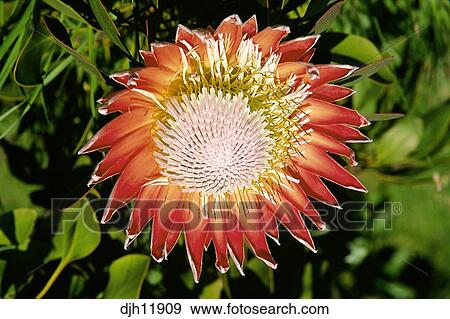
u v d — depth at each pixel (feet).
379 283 2.37
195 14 1.89
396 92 2.29
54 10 1.96
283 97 1.54
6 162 2.11
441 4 2.28
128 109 1.48
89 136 2.01
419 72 2.31
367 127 2.22
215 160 1.59
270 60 1.48
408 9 2.25
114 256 2.08
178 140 1.56
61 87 2.13
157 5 1.72
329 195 1.61
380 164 2.20
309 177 1.63
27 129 2.19
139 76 1.41
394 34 2.27
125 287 1.93
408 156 2.25
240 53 1.50
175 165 1.57
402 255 2.40
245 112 1.57
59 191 2.08
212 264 2.04
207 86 1.55
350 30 2.22
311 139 1.60
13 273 1.93
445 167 2.28
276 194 1.64
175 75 1.49
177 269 2.06
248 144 1.59
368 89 2.13
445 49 2.32
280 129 1.61
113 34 1.51
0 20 1.98
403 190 2.52
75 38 2.01
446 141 2.25
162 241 1.56
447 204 2.56
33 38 1.72
